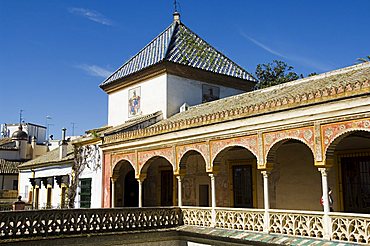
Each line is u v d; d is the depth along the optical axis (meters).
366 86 9.45
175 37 23.48
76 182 21.31
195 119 14.06
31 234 12.07
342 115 9.96
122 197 20.02
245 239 11.48
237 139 12.66
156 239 14.15
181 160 14.67
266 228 11.59
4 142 44.66
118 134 17.98
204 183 17.31
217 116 13.25
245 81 23.84
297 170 13.99
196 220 14.23
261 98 15.23
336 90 10.05
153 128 15.95
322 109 10.38
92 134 20.86
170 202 18.94
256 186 15.16
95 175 19.67
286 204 14.17
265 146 11.77
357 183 12.35
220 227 13.12
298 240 10.44
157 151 15.80
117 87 23.73
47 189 25.97
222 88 23.14
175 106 20.81
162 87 20.81
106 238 13.22
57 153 28.08
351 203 12.44
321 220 10.30
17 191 33.41
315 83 13.84
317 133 10.48
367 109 9.45
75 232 12.87
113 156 18.44
